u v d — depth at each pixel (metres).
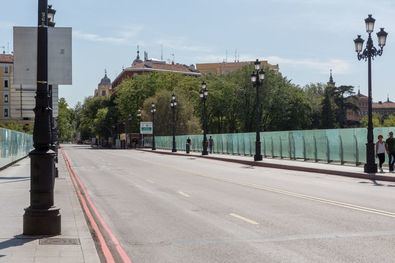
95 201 18.00
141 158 57.91
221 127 122.25
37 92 10.30
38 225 10.43
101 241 10.38
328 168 32.69
